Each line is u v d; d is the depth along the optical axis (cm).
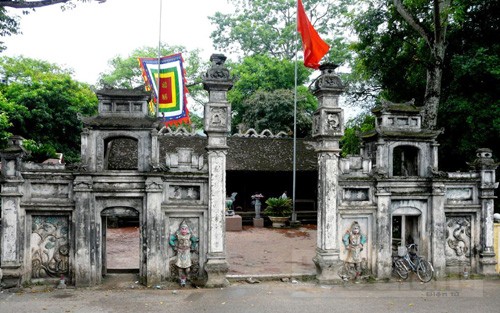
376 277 1324
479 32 1923
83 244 1199
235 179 2953
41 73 3453
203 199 1266
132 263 1606
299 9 1478
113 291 1180
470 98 1791
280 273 1400
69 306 1053
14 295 1130
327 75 1313
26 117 2805
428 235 1355
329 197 1295
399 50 2209
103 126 1210
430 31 1928
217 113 1260
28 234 1201
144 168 1236
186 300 1116
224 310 1044
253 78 3928
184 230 1242
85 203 1199
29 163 1191
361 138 1426
